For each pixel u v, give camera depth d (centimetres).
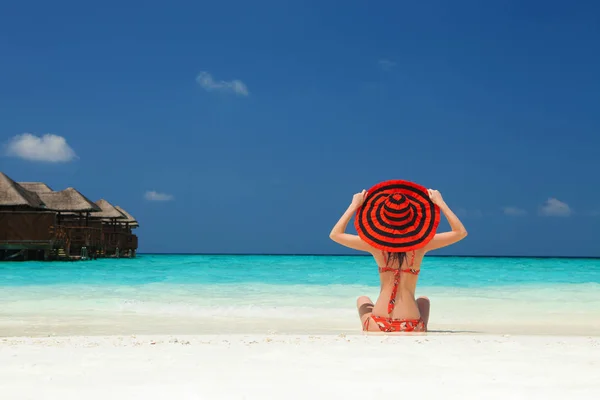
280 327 781
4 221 3066
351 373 379
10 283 1591
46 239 3075
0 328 745
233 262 4075
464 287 1521
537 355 458
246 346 509
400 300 640
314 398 308
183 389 329
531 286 1551
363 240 635
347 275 2097
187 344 525
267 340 554
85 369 393
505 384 345
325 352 470
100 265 3073
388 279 645
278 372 381
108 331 713
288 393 319
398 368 398
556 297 1260
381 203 646
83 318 876
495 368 399
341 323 845
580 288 1489
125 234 4728
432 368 398
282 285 1575
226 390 326
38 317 888
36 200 3344
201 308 1032
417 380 356
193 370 389
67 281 1677
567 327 807
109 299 1157
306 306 1083
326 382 349
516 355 457
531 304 1128
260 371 385
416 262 636
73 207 3647
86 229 3762
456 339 560
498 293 1349
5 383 346
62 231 3444
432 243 635
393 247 627
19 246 3056
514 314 984
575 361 430
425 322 674
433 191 646
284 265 3334
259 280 1764
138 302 1112
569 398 309
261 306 1073
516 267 3086
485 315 968
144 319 870
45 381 352
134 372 382
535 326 823
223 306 1066
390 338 569
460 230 626
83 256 3650
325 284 1623
